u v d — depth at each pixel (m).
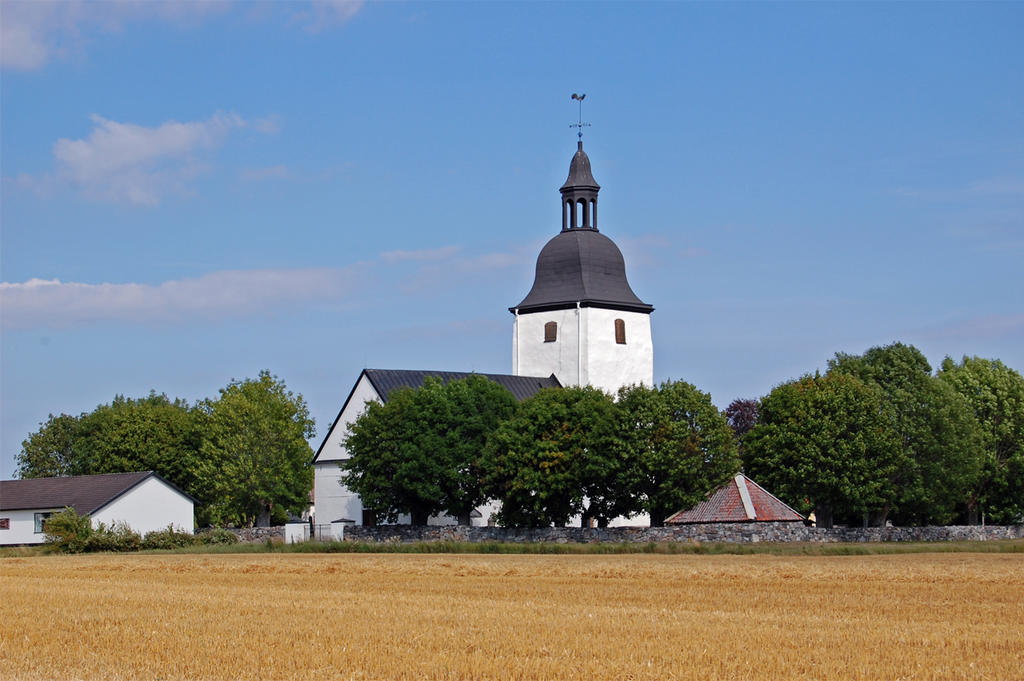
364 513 96.50
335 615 34.78
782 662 26.67
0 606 37.44
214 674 25.89
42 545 87.44
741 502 77.88
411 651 27.91
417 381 99.75
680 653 27.72
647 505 80.50
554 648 28.45
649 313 107.44
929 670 25.97
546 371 105.50
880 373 96.50
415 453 84.06
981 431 94.88
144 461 112.88
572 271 105.94
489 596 42.03
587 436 80.81
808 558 65.50
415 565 61.19
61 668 26.66
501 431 83.69
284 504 103.75
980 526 88.88
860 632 31.17
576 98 108.00
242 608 36.75
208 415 109.81
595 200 107.75
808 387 88.94
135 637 30.17
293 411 104.81
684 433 79.06
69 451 140.00
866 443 84.94
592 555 70.56
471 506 85.62
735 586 46.06
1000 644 29.22
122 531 85.75
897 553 70.81
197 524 108.12
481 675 25.50
